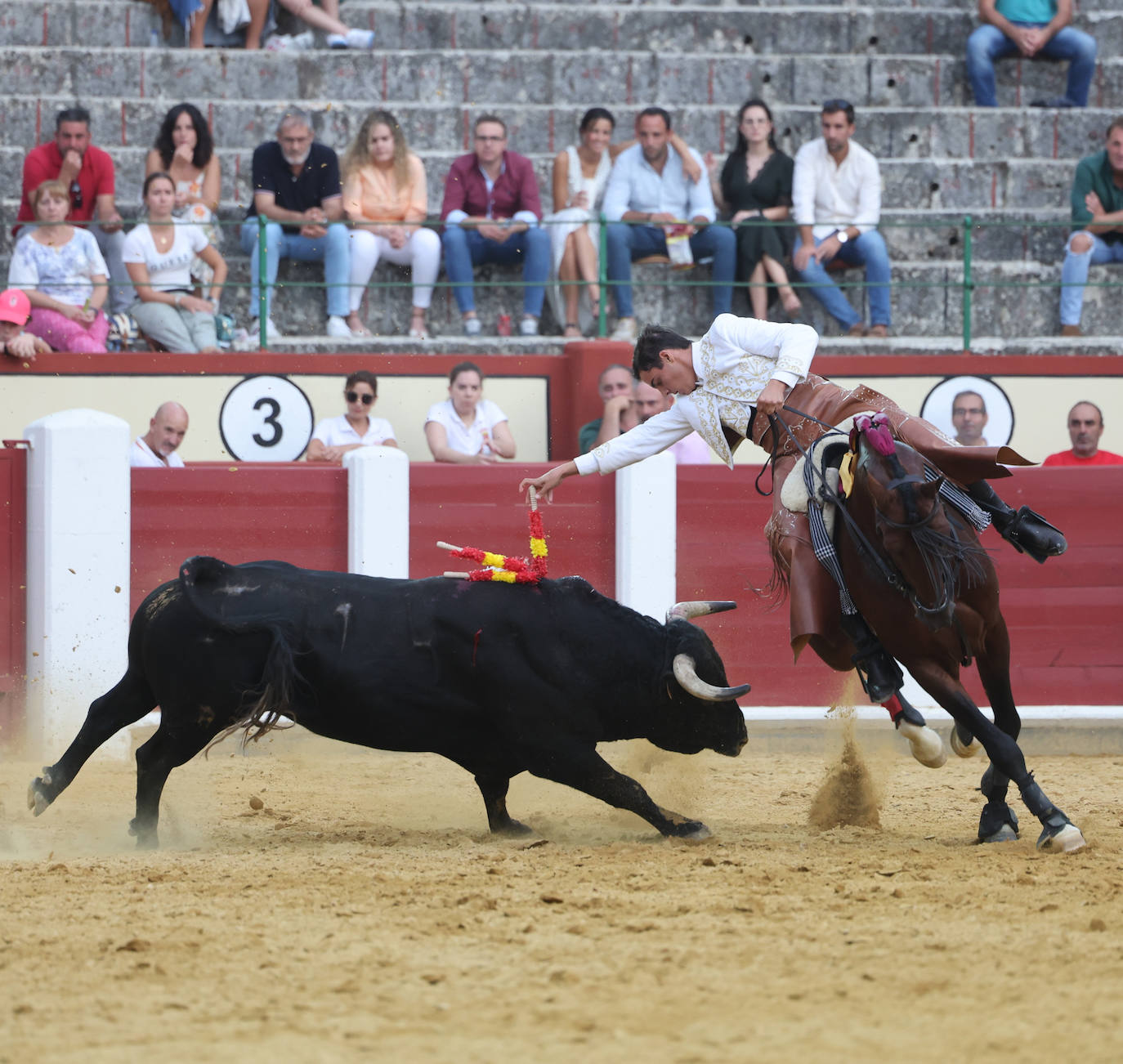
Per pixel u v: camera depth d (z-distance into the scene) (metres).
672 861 12.28
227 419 25.36
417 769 19.31
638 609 21.73
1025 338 29.41
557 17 34.06
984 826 13.56
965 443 25.59
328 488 21.69
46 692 20.34
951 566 12.09
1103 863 12.06
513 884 11.24
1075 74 33.41
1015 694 22.11
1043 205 31.94
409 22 34.00
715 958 8.95
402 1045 7.39
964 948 9.17
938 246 30.45
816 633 13.12
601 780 13.36
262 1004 8.07
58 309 25.48
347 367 25.64
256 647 13.12
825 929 9.66
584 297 27.41
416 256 27.30
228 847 13.55
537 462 23.55
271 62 32.44
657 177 28.19
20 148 31.03
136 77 32.16
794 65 33.34
